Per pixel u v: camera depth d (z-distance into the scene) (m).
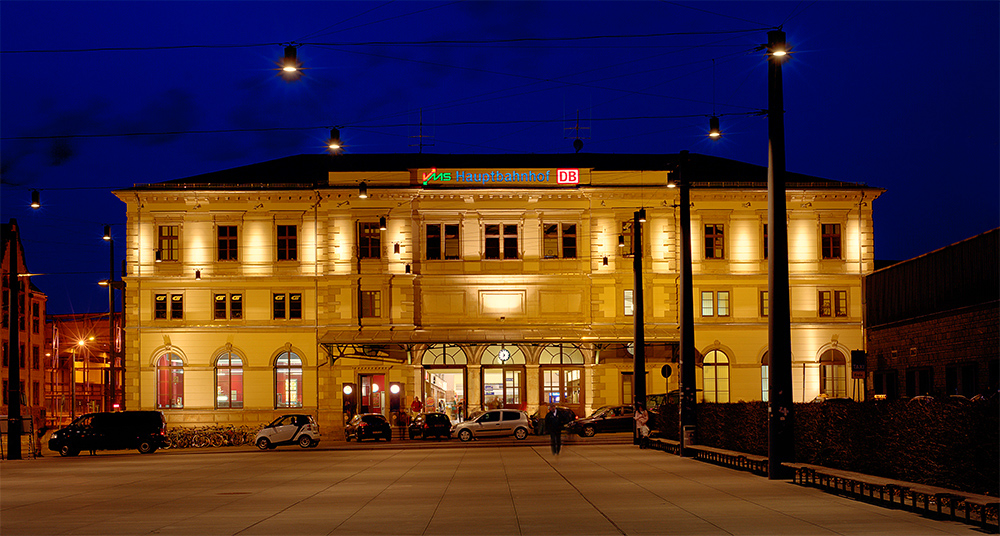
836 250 59.38
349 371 57.47
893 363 46.78
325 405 57.22
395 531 15.56
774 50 25.23
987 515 16.44
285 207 58.25
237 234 58.34
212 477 29.20
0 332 75.38
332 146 32.62
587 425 52.41
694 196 58.75
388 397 57.56
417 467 31.52
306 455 41.66
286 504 20.19
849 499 19.72
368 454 40.84
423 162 62.66
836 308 59.03
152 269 58.06
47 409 87.06
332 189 57.72
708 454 32.09
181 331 57.69
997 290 35.47
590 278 58.16
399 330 57.50
